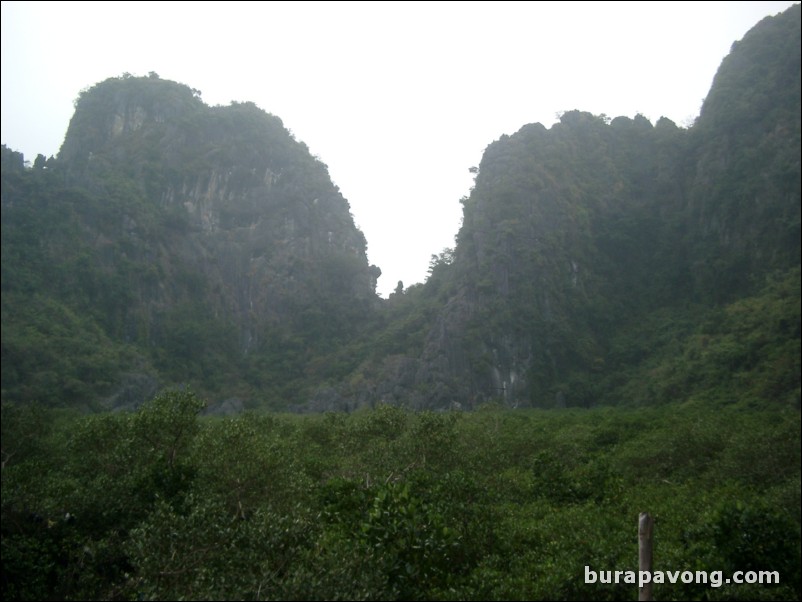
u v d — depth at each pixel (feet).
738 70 310.65
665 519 66.13
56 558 53.57
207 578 36.35
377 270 372.17
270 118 395.75
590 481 81.41
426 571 42.19
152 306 291.17
